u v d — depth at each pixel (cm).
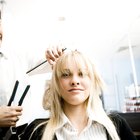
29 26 287
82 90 96
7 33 225
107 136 95
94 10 266
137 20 302
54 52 115
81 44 368
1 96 132
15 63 149
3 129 108
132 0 248
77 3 249
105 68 488
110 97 462
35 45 298
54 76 102
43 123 102
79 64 99
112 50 436
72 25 302
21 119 128
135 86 382
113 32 343
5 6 239
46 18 277
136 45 414
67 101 97
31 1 238
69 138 93
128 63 478
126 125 104
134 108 271
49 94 108
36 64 147
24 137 105
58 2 245
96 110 101
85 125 99
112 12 274
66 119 96
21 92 138
